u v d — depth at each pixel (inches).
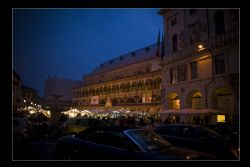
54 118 1157.1
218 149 372.5
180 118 1192.8
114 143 256.5
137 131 272.7
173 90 1279.5
